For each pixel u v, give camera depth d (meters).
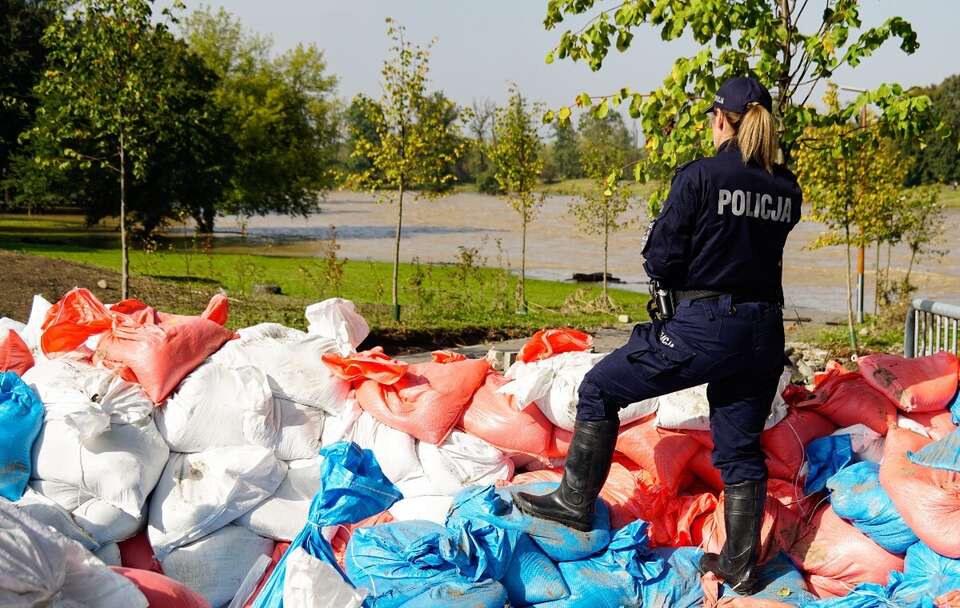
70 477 3.96
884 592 3.78
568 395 4.44
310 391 4.63
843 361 11.29
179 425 4.28
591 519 3.94
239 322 13.80
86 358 4.69
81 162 15.84
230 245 43.22
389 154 17.88
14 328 5.30
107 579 2.88
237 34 50.78
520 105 23.03
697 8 6.23
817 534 4.14
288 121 50.56
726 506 3.91
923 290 27.45
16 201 41.31
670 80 6.50
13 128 43.03
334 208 85.75
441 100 18.62
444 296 21.25
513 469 4.65
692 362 3.63
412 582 3.58
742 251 3.59
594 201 25.06
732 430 3.86
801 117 6.75
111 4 14.20
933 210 21.83
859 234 18.00
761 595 3.88
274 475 4.30
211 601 4.04
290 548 3.42
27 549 2.62
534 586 3.77
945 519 3.78
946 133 6.86
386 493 3.49
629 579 3.88
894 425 4.50
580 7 7.00
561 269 34.75
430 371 4.73
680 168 3.66
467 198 102.75
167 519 4.05
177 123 15.79
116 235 42.94
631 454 4.44
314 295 20.80
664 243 3.62
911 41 6.68
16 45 44.22
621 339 15.76
